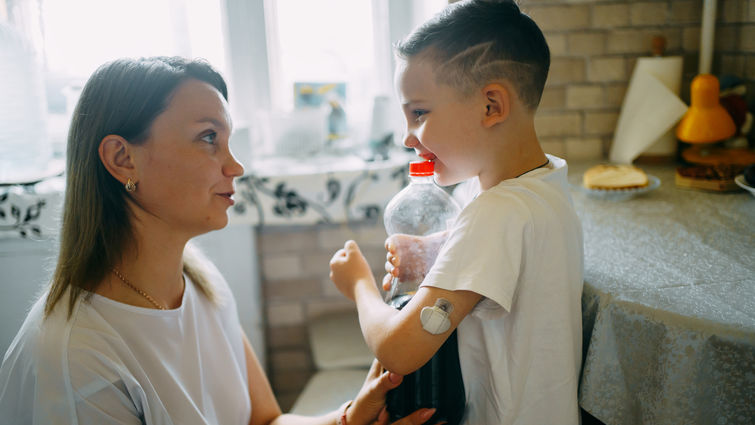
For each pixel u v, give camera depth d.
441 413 0.87
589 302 0.90
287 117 1.96
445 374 0.86
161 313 0.92
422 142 0.83
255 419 1.13
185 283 1.02
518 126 0.82
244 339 1.18
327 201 1.82
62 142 2.01
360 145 2.12
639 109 1.65
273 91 2.09
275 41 2.07
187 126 0.87
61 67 1.98
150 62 0.88
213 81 0.92
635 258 1.00
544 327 0.80
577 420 0.83
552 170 0.83
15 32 1.73
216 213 0.92
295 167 1.88
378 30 2.07
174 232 0.93
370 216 1.84
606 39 1.75
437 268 0.76
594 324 0.87
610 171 1.38
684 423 0.78
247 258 1.96
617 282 0.90
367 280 0.92
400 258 0.89
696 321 0.77
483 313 0.79
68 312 0.85
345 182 1.81
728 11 1.64
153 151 0.86
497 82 0.79
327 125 2.03
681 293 0.85
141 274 0.93
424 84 0.80
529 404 0.81
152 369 0.89
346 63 2.10
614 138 1.74
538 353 0.81
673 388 0.78
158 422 0.87
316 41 2.08
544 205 0.79
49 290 0.90
